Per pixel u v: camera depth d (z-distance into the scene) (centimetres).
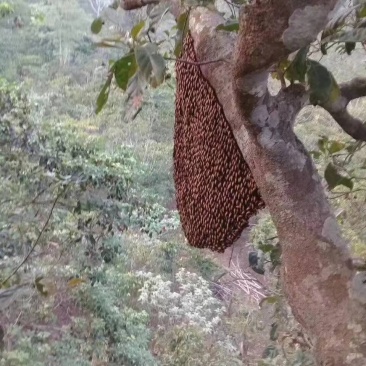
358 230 233
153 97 715
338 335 75
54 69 800
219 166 121
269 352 241
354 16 96
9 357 389
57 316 464
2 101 386
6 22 847
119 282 512
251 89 81
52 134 400
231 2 117
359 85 112
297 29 67
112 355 462
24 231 400
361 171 212
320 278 80
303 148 90
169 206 653
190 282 571
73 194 397
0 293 130
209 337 510
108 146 615
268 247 183
